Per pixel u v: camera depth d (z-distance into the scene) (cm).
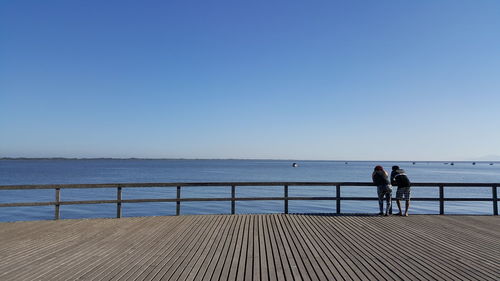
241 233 809
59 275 496
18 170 9312
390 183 1120
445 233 821
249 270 526
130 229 856
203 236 773
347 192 3894
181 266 545
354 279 486
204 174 7319
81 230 842
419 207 2347
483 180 6250
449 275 503
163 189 4100
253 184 1127
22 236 771
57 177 5956
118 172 8144
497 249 664
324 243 708
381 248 667
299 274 507
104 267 537
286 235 787
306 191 4016
